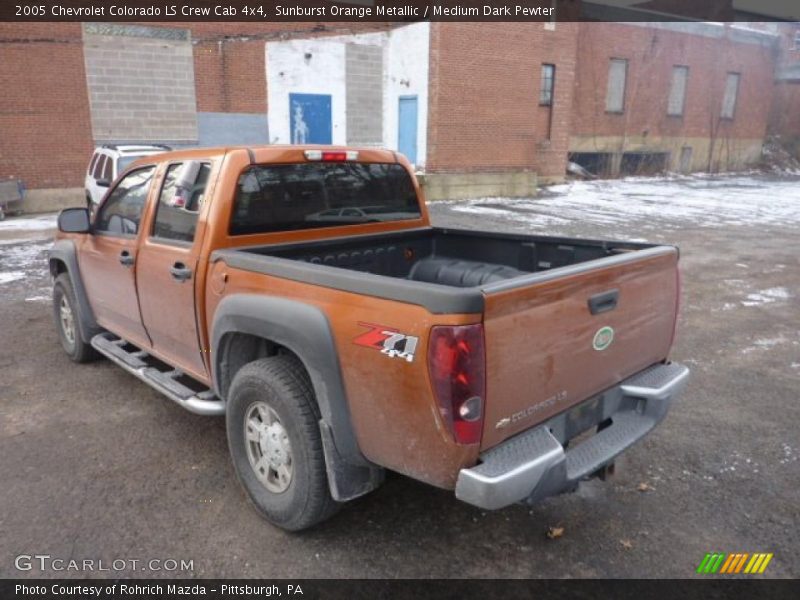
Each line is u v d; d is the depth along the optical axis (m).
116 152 12.54
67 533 3.05
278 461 3.03
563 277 2.56
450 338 2.22
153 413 4.40
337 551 2.95
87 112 16.98
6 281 8.59
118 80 17.27
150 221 3.85
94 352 5.29
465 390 2.25
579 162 29.44
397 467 2.54
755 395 4.86
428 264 4.46
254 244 3.51
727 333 6.51
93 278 4.68
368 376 2.49
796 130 38.00
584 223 14.98
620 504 3.36
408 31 19.83
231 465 3.71
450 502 3.36
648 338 3.19
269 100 19.52
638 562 2.90
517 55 20.58
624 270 2.90
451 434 2.29
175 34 17.81
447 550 2.96
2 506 3.26
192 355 3.65
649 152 31.41
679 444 4.04
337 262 3.96
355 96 20.78
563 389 2.68
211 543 2.99
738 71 34.06
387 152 4.26
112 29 16.89
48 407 4.48
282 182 3.62
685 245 12.09
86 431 4.12
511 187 21.52
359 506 3.31
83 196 17.28
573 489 2.75
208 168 3.47
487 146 20.73
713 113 33.59
